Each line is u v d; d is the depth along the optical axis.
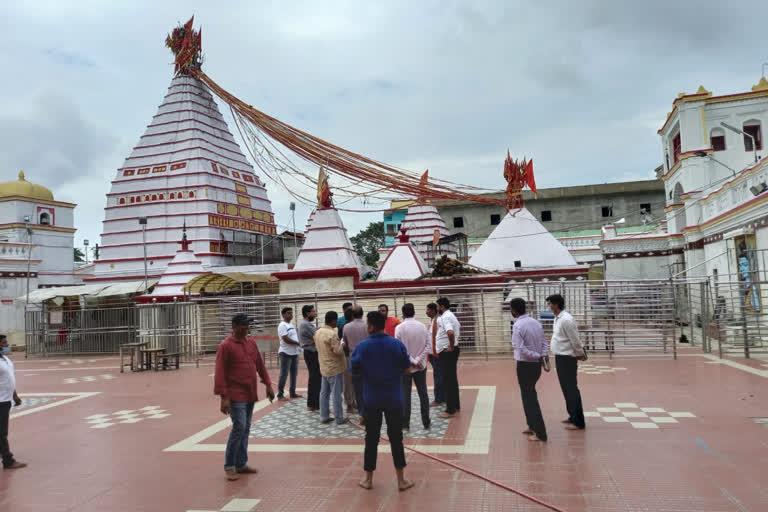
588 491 5.58
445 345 9.12
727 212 19.25
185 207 33.41
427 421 8.39
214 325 21.47
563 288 16.05
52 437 9.09
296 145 20.72
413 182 21.12
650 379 11.78
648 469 6.13
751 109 25.31
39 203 34.81
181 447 8.00
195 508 5.61
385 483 6.11
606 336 15.54
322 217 20.31
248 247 35.12
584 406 9.38
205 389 13.33
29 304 31.12
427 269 22.25
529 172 24.81
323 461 7.04
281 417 9.80
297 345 11.70
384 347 5.99
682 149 26.02
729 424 7.85
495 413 9.16
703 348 16.03
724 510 5.01
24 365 21.91
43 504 5.93
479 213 45.91
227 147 37.81
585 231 41.75
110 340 25.08
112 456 7.72
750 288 16.05
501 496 5.56
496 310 17.56
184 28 37.38
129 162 35.53
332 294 17.02
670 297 15.42
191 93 36.09
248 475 6.57
